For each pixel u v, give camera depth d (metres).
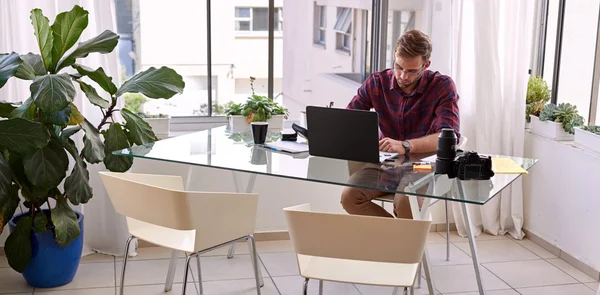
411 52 3.43
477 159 2.92
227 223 3.01
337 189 4.42
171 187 3.42
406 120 3.69
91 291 3.61
